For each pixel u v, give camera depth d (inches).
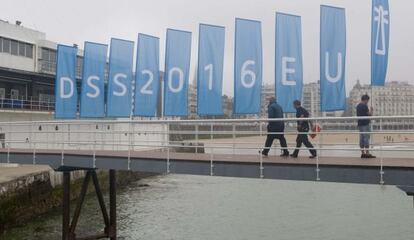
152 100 887.1
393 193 1416.1
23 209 1021.2
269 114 599.2
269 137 604.1
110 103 933.8
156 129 1471.5
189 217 1100.5
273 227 1002.1
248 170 562.9
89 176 797.2
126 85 946.1
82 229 964.0
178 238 913.5
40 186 1096.2
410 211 1152.8
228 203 1282.0
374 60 634.8
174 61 802.8
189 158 614.5
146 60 881.5
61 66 1064.8
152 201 1311.5
